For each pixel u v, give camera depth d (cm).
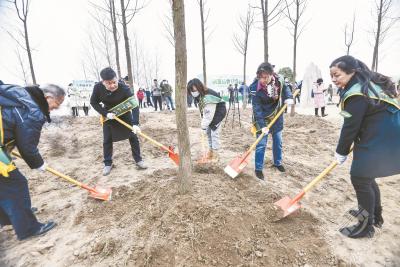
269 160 476
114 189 367
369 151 247
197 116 977
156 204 308
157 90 1302
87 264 248
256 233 269
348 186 389
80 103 1333
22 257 261
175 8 262
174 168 430
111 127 423
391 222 304
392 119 240
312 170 446
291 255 250
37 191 400
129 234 277
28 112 259
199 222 270
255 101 396
